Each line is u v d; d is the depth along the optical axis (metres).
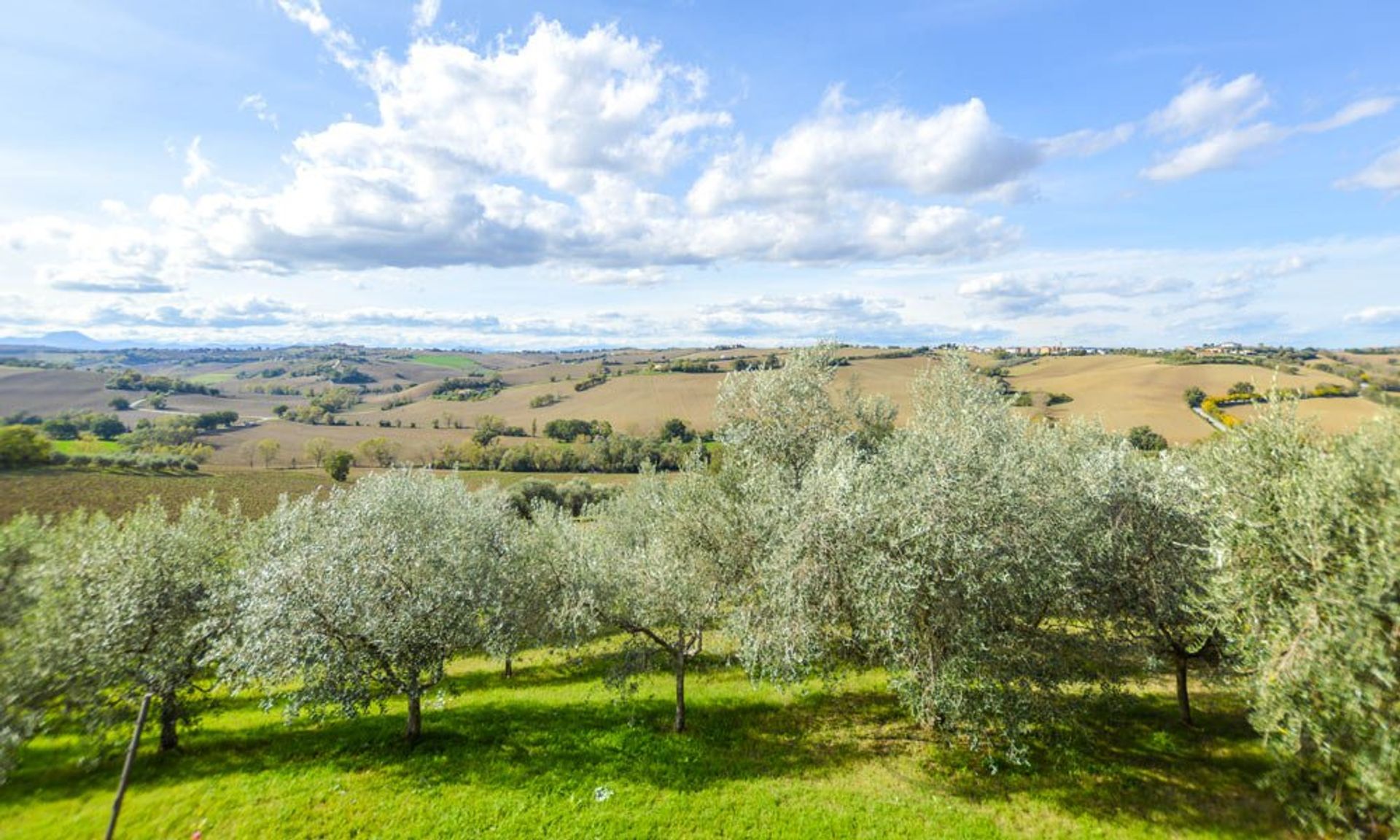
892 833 14.92
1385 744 10.23
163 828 15.27
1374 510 11.12
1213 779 16.22
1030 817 15.38
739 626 19.20
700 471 26.72
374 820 15.55
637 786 17.27
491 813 15.91
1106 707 20.14
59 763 18.62
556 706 23.67
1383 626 10.52
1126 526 17.58
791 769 18.16
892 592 15.38
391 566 19.20
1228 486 14.18
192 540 21.03
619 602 21.91
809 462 26.39
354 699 17.80
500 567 22.25
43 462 72.06
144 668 17.77
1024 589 16.08
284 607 17.19
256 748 19.91
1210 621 15.55
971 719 16.38
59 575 18.06
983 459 17.55
